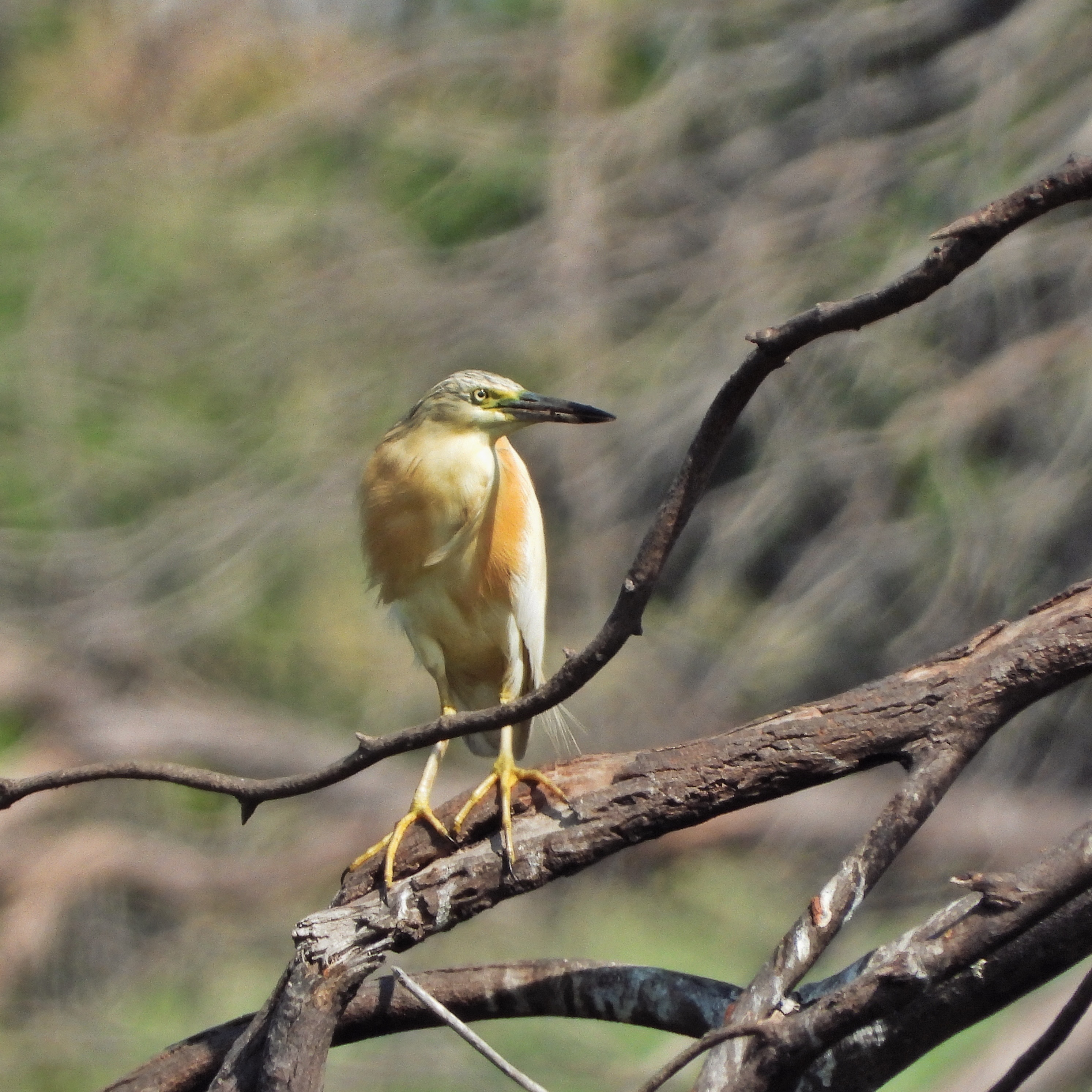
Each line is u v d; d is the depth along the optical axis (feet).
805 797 48.26
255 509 51.80
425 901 14.88
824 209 48.42
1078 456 44.45
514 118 55.26
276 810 52.21
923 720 14.44
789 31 51.75
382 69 55.06
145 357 55.06
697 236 50.78
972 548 44.32
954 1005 13.73
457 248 52.08
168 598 52.44
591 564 48.52
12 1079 45.32
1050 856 12.95
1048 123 46.65
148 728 52.39
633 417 49.01
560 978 15.90
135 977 49.03
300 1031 14.21
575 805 15.14
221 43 57.26
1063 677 14.38
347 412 51.70
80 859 50.01
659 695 47.19
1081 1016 12.76
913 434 45.14
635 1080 39.11
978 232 11.55
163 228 55.62
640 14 53.31
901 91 49.70
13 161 57.47
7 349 55.52
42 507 54.19
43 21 60.18
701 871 48.57
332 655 53.21
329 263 54.08
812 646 46.47
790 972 13.21
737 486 48.75
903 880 45.37
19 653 52.70
